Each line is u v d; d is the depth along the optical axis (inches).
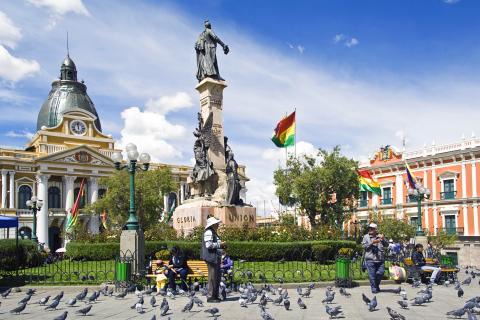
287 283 574.9
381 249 538.6
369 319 371.6
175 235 910.4
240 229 866.1
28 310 430.3
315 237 930.7
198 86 1008.2
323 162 1659.7
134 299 490.3
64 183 2706.7
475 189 1769.2
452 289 590.2
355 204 1966.0
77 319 380.2
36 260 854.5
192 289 508.7
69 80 3132.4
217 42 1022.4
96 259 924.0
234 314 392.8
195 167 949.2
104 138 2970.0
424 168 1988.2
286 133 1296.8
